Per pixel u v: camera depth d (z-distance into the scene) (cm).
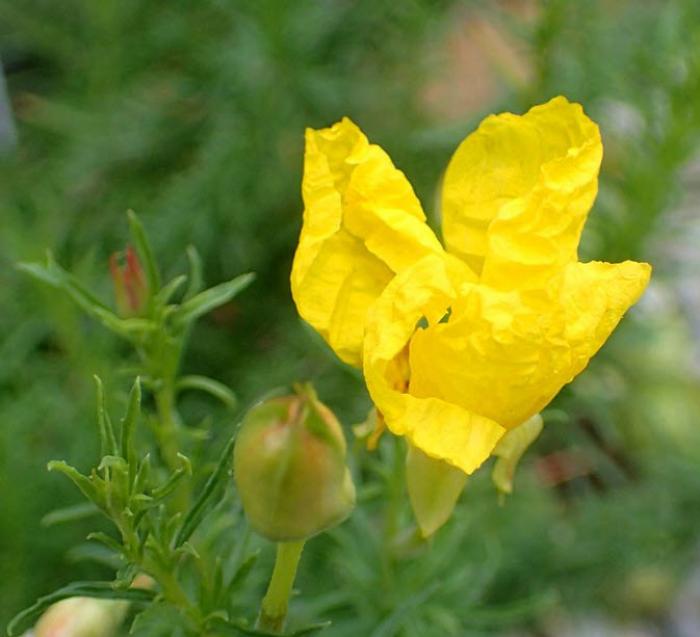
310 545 21
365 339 13
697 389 29
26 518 20
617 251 23
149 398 24
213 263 27
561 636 27
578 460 28
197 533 16
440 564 18
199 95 28
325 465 13
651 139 22
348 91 28
